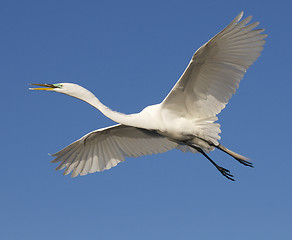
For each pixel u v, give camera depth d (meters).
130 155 10.66
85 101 9.21
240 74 7.93
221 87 8.23
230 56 7.80
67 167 10.44
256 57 7.66
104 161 10.70
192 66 7.83
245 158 8.87
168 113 8.72
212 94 8.35
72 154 10.33
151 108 8.98
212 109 8.48
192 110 8.67
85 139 10.13
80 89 9.24
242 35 7.43
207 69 7.99
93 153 10.58
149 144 10.47
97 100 9.21
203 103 8.50
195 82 8.20
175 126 8.70
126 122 8.92
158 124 8.79
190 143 9.29
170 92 8.34
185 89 8.31
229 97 8.24
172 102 8.58
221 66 7.96
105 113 9.03
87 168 10.66
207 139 8.66
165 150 10.50
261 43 7.49
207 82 8.23
